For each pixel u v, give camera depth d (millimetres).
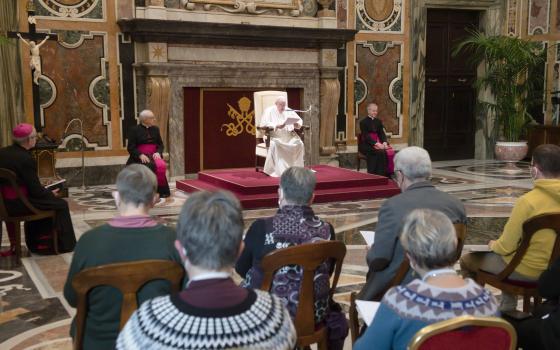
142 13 9414
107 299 2223
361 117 11469
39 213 5336
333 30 10555
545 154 3283
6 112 8516
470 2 12109
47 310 4199
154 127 8156
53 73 9023
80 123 9297
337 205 7773
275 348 1532
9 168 5156
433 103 12359
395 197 2988
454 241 1920
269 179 8344
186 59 9703
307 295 2609
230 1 9953
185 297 1558
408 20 11656
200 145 10172
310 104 10836
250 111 10508
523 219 3262
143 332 1508
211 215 1610
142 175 2420
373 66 11453
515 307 3697
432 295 1856
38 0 8828
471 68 12617
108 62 9383
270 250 2723
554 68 11938
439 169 11297
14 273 5035
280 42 10352
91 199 8312
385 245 2891
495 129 12688
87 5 9148
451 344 1729
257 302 1591
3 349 3543
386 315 1892
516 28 12422
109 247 2311
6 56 8461
